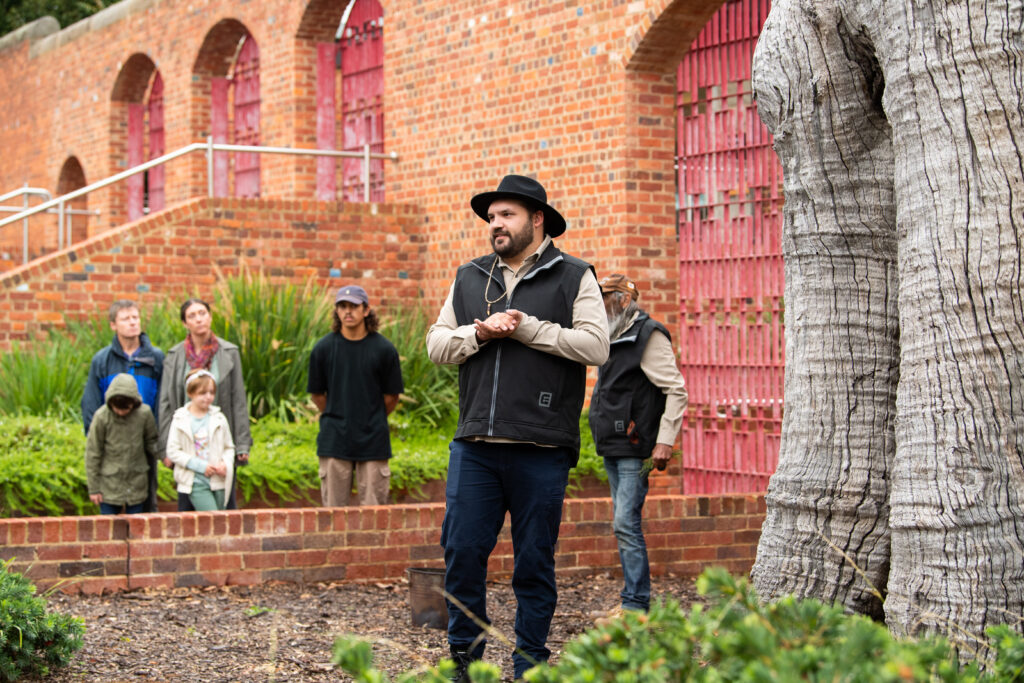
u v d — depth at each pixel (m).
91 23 21.81
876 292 5.09
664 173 11.51
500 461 5.02
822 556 5.07
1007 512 4.39
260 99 17.28
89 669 5.50
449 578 5.09
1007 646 3.46
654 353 6.71
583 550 8.24
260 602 7.14
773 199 10.62
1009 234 4.45
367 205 13.81
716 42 11.11
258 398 11.20
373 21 15.62
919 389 4.59
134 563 7.38
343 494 8.48
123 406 7.85
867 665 2.56
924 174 4.59
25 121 24.55
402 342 12.05
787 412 5.28
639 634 2.94
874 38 4.84
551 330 4.96
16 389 10.64
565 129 12.04
